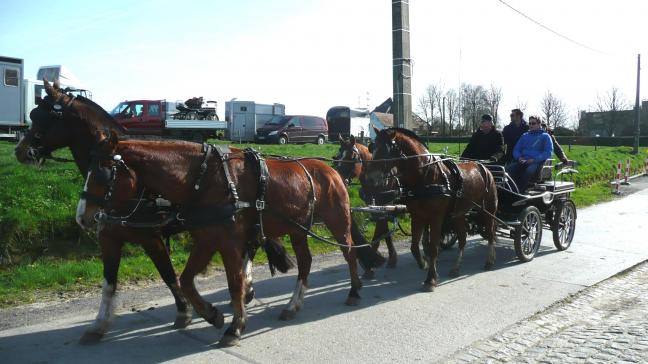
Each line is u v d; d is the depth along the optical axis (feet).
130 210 16.38
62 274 23.25
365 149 33.35
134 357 15.80
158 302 21.17
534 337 17.69
